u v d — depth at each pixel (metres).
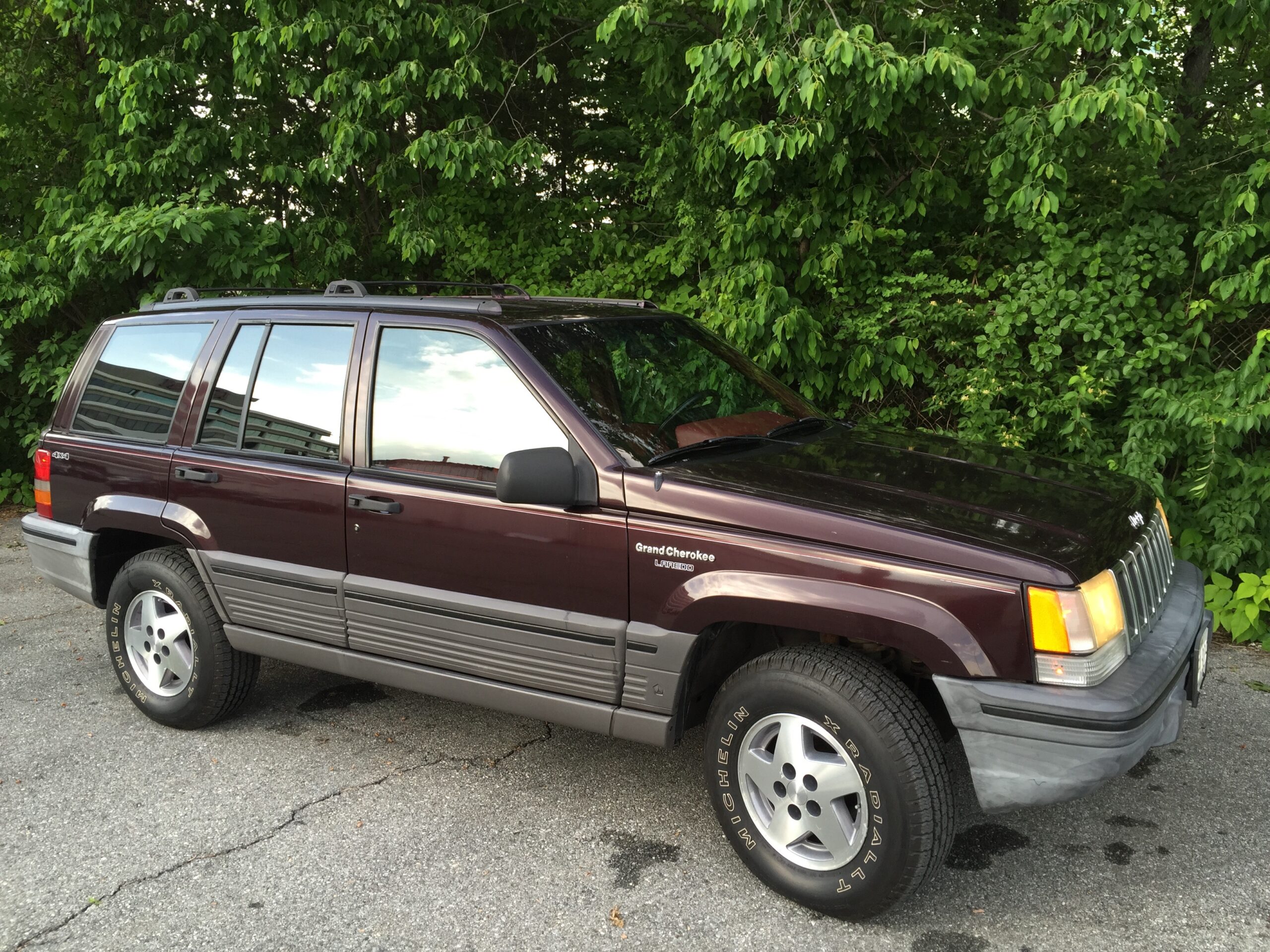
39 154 9.20
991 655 2.58
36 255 8.32
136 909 2.95
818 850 2.89
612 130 8.72
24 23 9.05
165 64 7.63
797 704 2.78
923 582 2.63
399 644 3.55
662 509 2.99
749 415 3.71
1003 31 7.11
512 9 7.92
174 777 3.81
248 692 4.20
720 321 6.33
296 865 3.17
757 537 2.85
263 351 3.92
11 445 9.59
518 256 8.12
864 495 2.96
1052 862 3.14
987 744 2.60
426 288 8.88
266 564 3.81
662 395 3.52
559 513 3.14
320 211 8.66
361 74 7.37
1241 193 5.41
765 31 5.49
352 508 3.55
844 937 2.77
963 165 6.66
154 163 7.84
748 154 5.70
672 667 3.00
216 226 7.64
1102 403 5.79
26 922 2.89
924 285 6.34
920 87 5.86
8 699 4.62
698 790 3.67
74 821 3.48
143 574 4.17
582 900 2.96
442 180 8.30
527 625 3.23
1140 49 5.53
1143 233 5.82
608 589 3.09
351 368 3.65
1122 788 3.62
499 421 3.31
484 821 3.44
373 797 3.62
